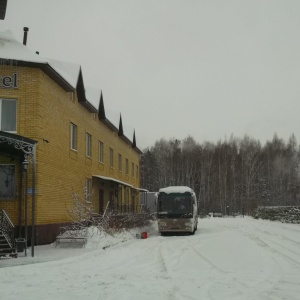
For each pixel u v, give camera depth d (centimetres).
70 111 2545
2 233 1659
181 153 8862
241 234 2566
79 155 2730
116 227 2464
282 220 4206
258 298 804
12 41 2122
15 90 2025
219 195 7838
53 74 2156
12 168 1995
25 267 1270
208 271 1173
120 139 4241
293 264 1295
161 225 2797
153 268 1252
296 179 8669
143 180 9325
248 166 7962
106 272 1173
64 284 973
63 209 2353
